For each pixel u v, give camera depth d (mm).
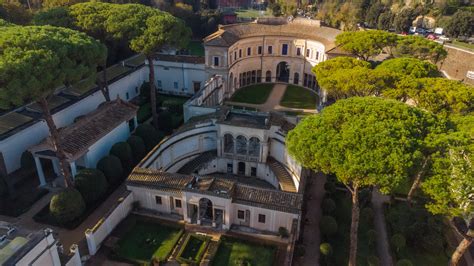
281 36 84438
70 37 44062
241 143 57062
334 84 53250
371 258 37375
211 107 58562
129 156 51531
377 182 29750
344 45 72250
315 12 140625
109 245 39312
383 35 71062
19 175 50062
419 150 31391
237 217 42500
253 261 38062
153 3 124938
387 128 32062
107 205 45844
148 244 39906
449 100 46031
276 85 87812
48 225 42219
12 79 34312
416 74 54875
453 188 29312
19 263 27547
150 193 43781
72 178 46750
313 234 42406
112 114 54562
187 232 41906
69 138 47250
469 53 86250
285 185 48531
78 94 62656
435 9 124875
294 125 53438
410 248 40938
